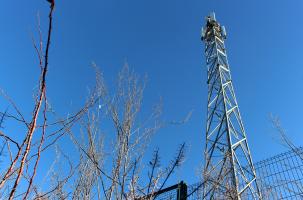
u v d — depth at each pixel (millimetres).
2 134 2348
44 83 2344
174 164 4516
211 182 6844
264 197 7469
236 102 12922
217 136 11203
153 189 4324
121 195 4223
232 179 7594
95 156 4875
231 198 6820
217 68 14062
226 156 7984
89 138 4977
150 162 4484
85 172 4836
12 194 2189
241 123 12016
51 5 2166
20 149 2355
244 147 10883
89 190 4684
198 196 6906
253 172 8633
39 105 2352
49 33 2250
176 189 7480
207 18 16891
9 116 2623
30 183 2422
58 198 3900
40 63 2428
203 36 16516
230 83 13805
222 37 16328
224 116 11625
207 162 7074
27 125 2428
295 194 6668
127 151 4730
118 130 4996
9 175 2338
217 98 12797
